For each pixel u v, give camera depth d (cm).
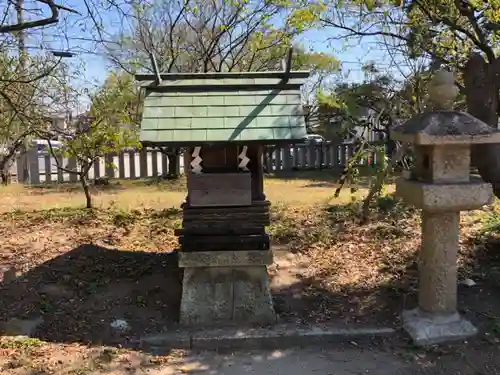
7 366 363
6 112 802
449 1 577
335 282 521
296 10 669
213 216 436
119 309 470
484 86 502
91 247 602
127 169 1416
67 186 1118
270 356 394
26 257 570
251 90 441
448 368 366
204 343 408
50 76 767
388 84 780
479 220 661
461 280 507
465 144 378
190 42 1016
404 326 423
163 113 416
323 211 732
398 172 901
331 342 415
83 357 383
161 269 549
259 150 438
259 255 437
